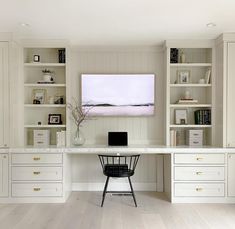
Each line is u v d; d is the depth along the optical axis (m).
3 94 3.87
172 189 3.89
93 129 4.52
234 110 3.90
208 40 4.15
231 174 3.87
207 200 3.88
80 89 4.49
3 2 2.75
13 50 3.92
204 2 2.76
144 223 3.17
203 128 4.50
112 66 4.51
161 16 3.15
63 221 3.23
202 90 4.51
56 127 4.42
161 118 4.52
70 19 3.26
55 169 3.90
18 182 3.90
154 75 4.47
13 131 3.93
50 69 4.48
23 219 3.29
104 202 3.93
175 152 3.88
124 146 4.20
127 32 3.77
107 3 2.78
